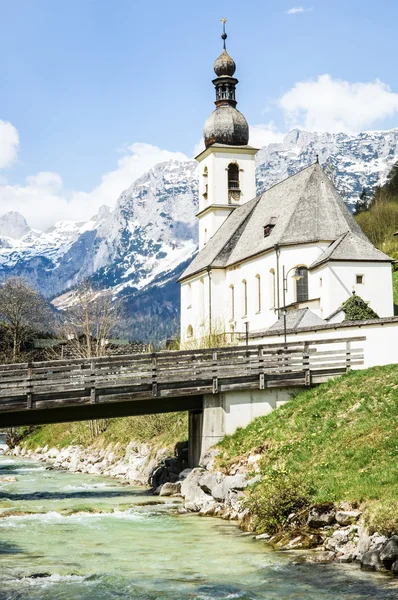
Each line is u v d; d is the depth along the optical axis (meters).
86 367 48.81
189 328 93.56
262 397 42.62
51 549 27.20
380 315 63.41
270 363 43.28
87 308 82.06
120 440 59.72
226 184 99.62
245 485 33.41
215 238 96.38
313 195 72.75
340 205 71.94
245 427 41.78
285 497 28.64
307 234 70.00
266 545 26.84
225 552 26.02
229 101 103.44
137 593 21.48
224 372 42.25
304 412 39.16
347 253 63.66
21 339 119.62
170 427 53.97
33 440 79.94
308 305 65.00
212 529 30.27
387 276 63.84
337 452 32.22
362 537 24.14
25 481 50.84
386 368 41.31
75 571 23.97
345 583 21.56
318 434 35.47
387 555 22.56
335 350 43.62
